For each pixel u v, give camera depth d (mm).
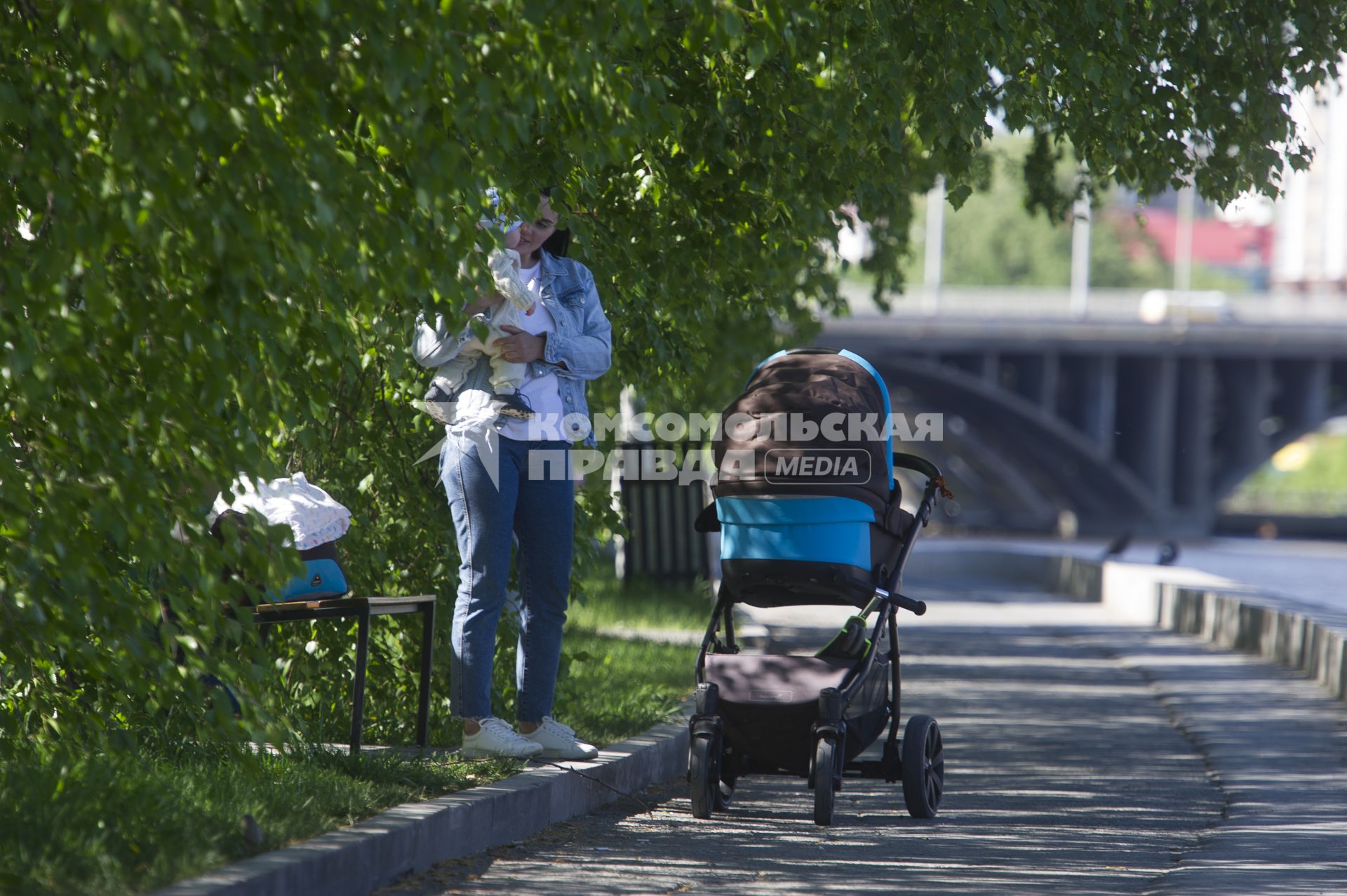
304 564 17375
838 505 23938
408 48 15172
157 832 16906
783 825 24531
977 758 34500
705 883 19781
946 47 25188
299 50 15297
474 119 15930
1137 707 45375
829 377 24438
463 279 16531
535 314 23469
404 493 27250
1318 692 50188
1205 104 28734
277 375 16766
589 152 17750
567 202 25203
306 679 26469
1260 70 28562
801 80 26797
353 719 22812
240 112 14953
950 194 26969
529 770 23250
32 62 16375
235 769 20547
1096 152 29984
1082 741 37812
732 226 30078
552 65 16234
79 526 17469
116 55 15320
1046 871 21578
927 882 20453
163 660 17844
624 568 71188
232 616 22188
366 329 20781
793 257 32094
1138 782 31562
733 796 27750
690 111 26688
